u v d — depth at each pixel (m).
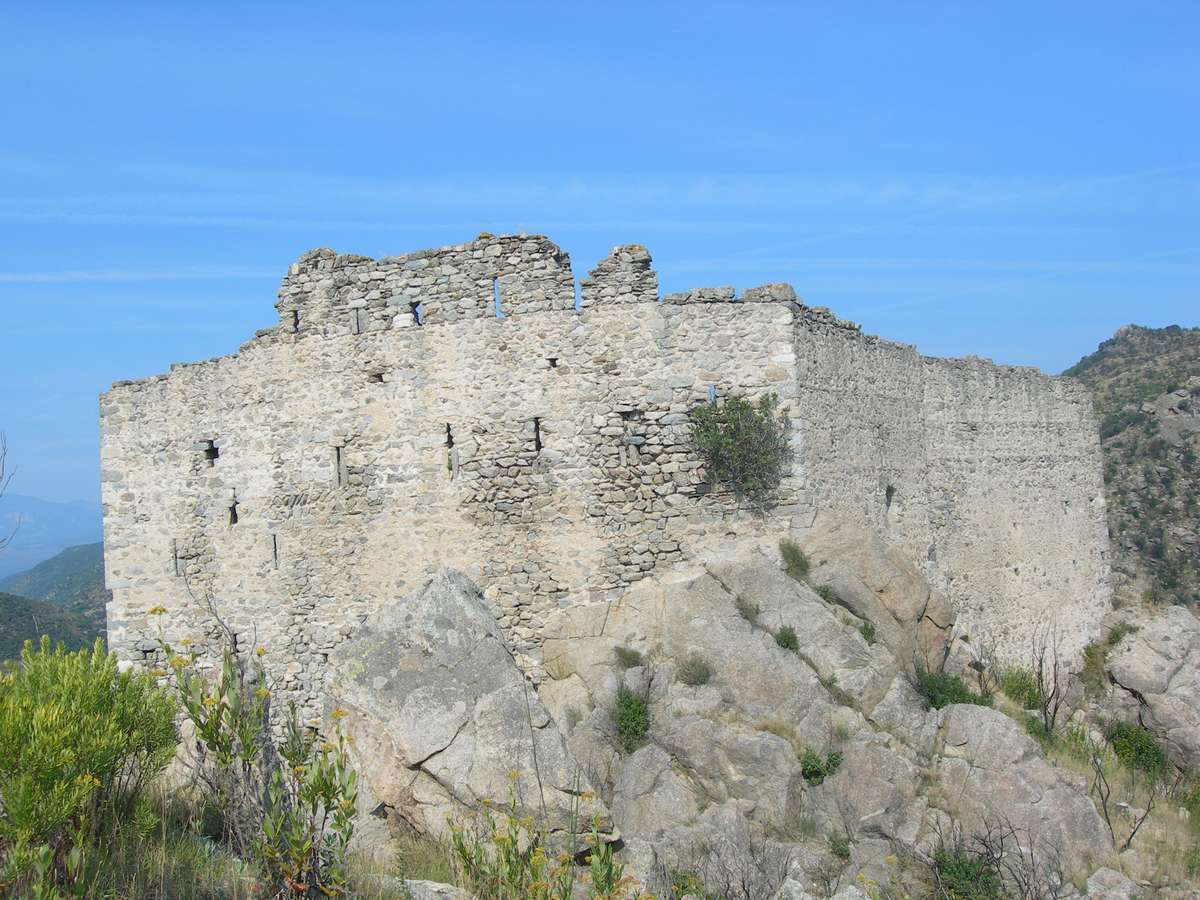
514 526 22.31
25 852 10.07
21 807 10.35
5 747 10.70
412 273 23.28
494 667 17.02
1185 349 67.06
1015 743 18.95
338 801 11.77
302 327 24.00
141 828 11.77
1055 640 32.16
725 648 19.59
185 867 11.60
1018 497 31.59
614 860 14.88
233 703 11.78
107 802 12.05
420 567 22.86
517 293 22.55
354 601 23.34
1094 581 34.81
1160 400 59.06
